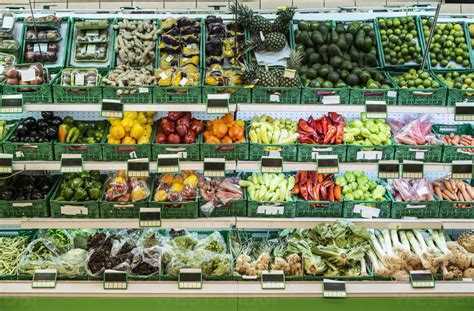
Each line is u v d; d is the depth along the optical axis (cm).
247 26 408
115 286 361
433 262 366
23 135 370
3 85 347
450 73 396
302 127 393
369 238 387
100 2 582
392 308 363
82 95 352
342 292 360
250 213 381
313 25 409
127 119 376
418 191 386
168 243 384
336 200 387
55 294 359
